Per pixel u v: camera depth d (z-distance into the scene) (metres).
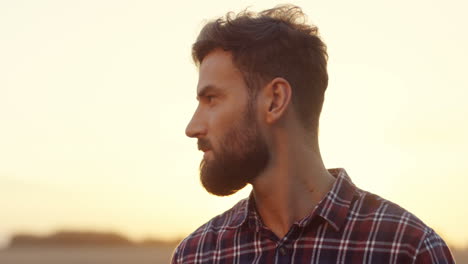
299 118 2.20
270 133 2.17
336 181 2.21
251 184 2.21
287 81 2.18
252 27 2.20
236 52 2.19
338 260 2.10
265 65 2.18
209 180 2.19
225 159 2.16
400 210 2.15
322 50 2.29
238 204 2.41
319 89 2.26
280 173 2.17
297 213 2.18
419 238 2.08
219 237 2.31
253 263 2.18
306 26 2.30
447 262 2.10
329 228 2.13
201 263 2.32
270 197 2.20
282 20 2.26
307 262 2.11
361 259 2.09
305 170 2.19
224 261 2.26
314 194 2.19
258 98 2.17
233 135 2.17
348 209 2.16
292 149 2.18
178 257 2.40
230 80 2.19
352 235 2.12
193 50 2.28
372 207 2.17
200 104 2.24
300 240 2.13
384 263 2.08
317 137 2.26
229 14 2.27
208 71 2.21
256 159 2.16
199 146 2.23
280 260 2.14
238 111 2.17
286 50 2.21
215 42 2.22
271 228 2.22
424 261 2.05
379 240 2.10
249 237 2.23
